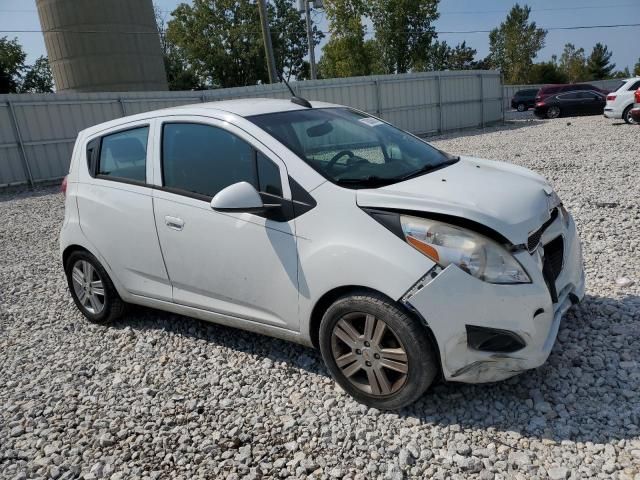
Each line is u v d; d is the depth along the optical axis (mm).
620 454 2438
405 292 2623
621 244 5164
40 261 7066
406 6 48062
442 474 2441
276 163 3145
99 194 4109
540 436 2613
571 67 75812
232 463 2676
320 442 2760
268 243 3123
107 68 25312
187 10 48719
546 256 2902
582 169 9633
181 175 3605
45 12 25094
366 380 2994
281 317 3205
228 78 50344
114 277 4172
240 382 3408
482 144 16625
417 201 2734
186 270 3619
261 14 22453
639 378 2959
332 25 44938
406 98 22812
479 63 75688
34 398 3504
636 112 15836
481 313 2576
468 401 2939
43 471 2775
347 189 2928
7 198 13891
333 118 3770
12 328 4742
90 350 4113
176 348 3971
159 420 3092
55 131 16016
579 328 3562
